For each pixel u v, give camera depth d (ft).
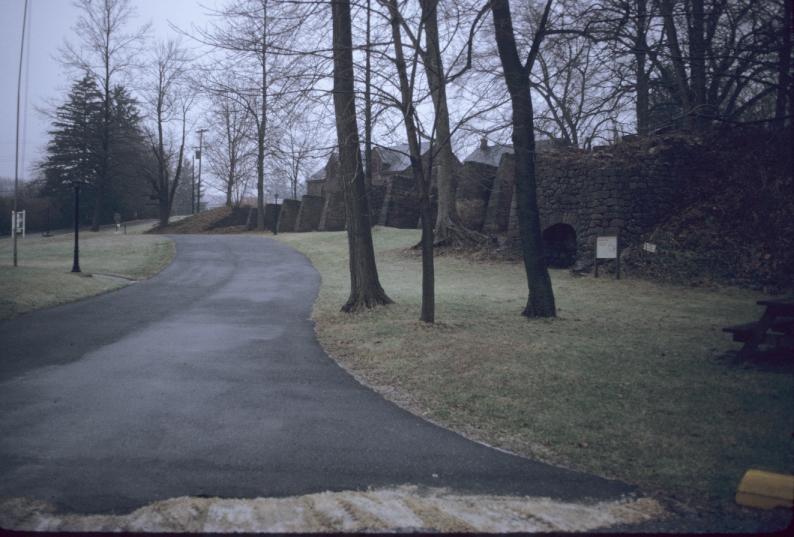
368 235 49.55
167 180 204.95
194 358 33.71
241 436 20.58
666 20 46.88
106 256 103.71
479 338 34.94
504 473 17.28
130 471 17.35
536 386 25.39
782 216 61.31
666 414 21.26
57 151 219.00
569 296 53.88
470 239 91.20
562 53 45.27
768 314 27.12
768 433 18.92
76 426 21.58
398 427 21.66
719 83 61.00
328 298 58.90
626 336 35.19
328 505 15.12
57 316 49.08
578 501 15.28
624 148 75.66
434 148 41.65
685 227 67.26
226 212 205.46
